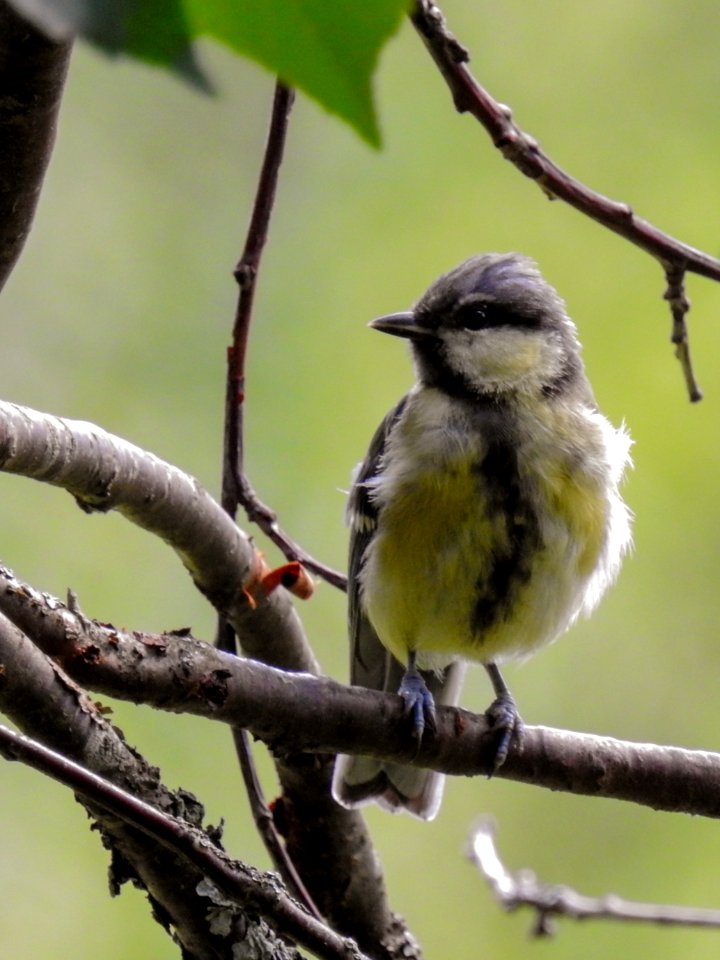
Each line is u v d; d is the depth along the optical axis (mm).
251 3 1401
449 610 7945
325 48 1408
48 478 6105
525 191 12875
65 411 12039
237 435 7262
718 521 12391
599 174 12984
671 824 12086
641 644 12359
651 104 13062
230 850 10758
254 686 5715
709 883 11836
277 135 6852
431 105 13008
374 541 8125
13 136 5023
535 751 6699
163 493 6680
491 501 7738
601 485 8023
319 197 12820
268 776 11141
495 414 7953
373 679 8938
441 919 11672
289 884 6902
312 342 12461
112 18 1353
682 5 13164
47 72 4801
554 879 11930
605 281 12727
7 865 10539
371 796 7867
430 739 6445
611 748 6805
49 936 10406
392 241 12766
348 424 12273
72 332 12227
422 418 8078
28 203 5379
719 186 12820
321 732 6004
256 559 7324
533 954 11539
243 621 7398
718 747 12023
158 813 4539
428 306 8352
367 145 1439
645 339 12602
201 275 12570
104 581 11492
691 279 12641
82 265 12398
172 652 5473
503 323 8211
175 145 12812
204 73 1386
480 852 9156
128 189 12641
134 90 12773
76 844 10758
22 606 5086
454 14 13219
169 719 11031
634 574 12406
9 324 12133
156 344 12367
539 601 7895
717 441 12406
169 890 5531
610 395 12508
